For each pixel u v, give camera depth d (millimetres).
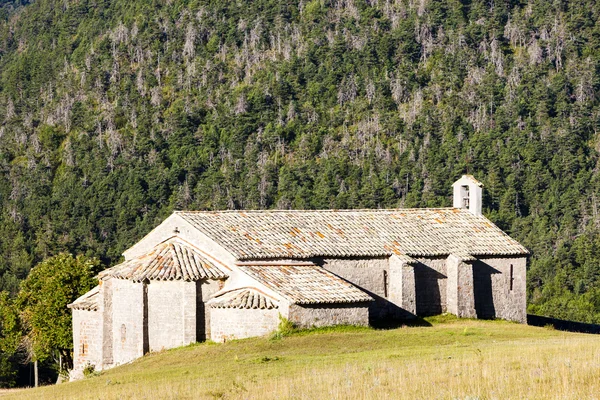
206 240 167125
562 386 97125
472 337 157000
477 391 97062
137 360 157750
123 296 164875
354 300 159000
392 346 148625
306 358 136375
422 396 97250
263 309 155375
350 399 98812
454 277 184250
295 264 168625
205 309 160500
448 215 199000
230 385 114750
